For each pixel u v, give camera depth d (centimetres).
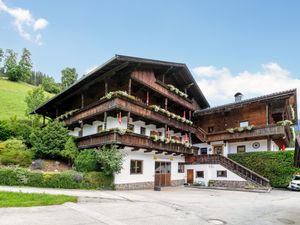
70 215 1004
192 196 1892
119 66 2092
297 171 2514
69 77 7344
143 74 2403
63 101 2867
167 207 1364
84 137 2295
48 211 1038
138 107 2255
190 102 3209
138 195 1742
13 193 1262
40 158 2258
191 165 2947
